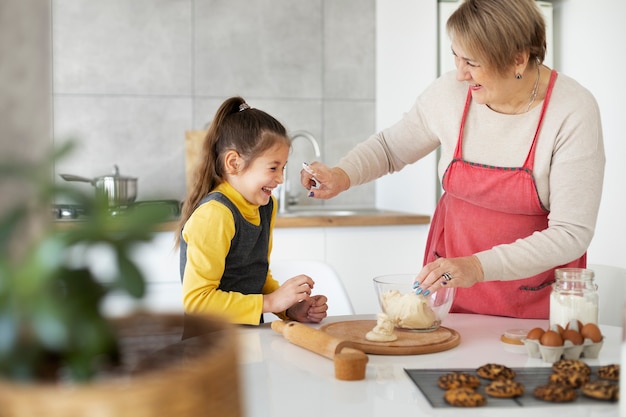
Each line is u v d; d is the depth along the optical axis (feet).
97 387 1.39
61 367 1.46
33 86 1.51
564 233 5.03
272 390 3.59
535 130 5.35
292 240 9.89
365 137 12.75
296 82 12.41
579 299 4.47
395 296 4.84
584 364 3.75
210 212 5.41
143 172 11.89
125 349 1.69
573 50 11.03
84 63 11.61
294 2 12.30
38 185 1.39
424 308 4.75
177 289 9.05
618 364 3.93
